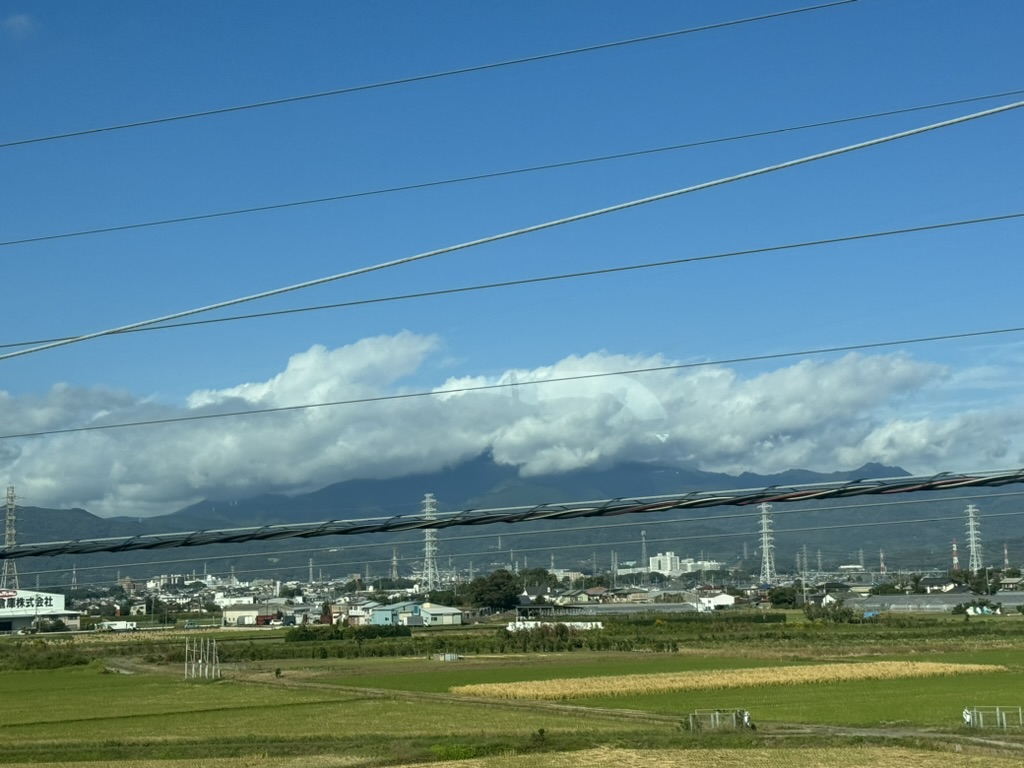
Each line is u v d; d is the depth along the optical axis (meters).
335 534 28.12
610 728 60.78
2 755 53.16
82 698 85.19
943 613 197.62
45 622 186.75
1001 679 91.56
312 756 51.16
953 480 24.09
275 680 101.25
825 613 173.88
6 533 109.25
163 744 57.03
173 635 171.25
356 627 164.88
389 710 73.56
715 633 155.00
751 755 48.94
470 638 148.88
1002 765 45.38
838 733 58.00
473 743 53.12
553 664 115.75
